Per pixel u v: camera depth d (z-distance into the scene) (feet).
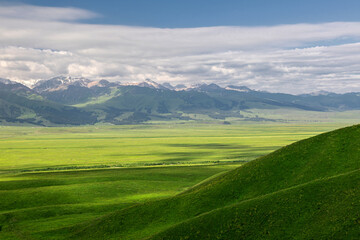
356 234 150.61
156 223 231.91
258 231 176.45
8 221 285.84
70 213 307.58
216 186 260.21
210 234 185.57
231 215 193.77
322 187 192.03
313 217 172.35
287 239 164.96
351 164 231.09
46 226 265.75
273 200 194.70
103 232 233.55
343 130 276.21
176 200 253.24
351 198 173.27
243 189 246.68
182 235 191.21
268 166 263.08
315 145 269.44
